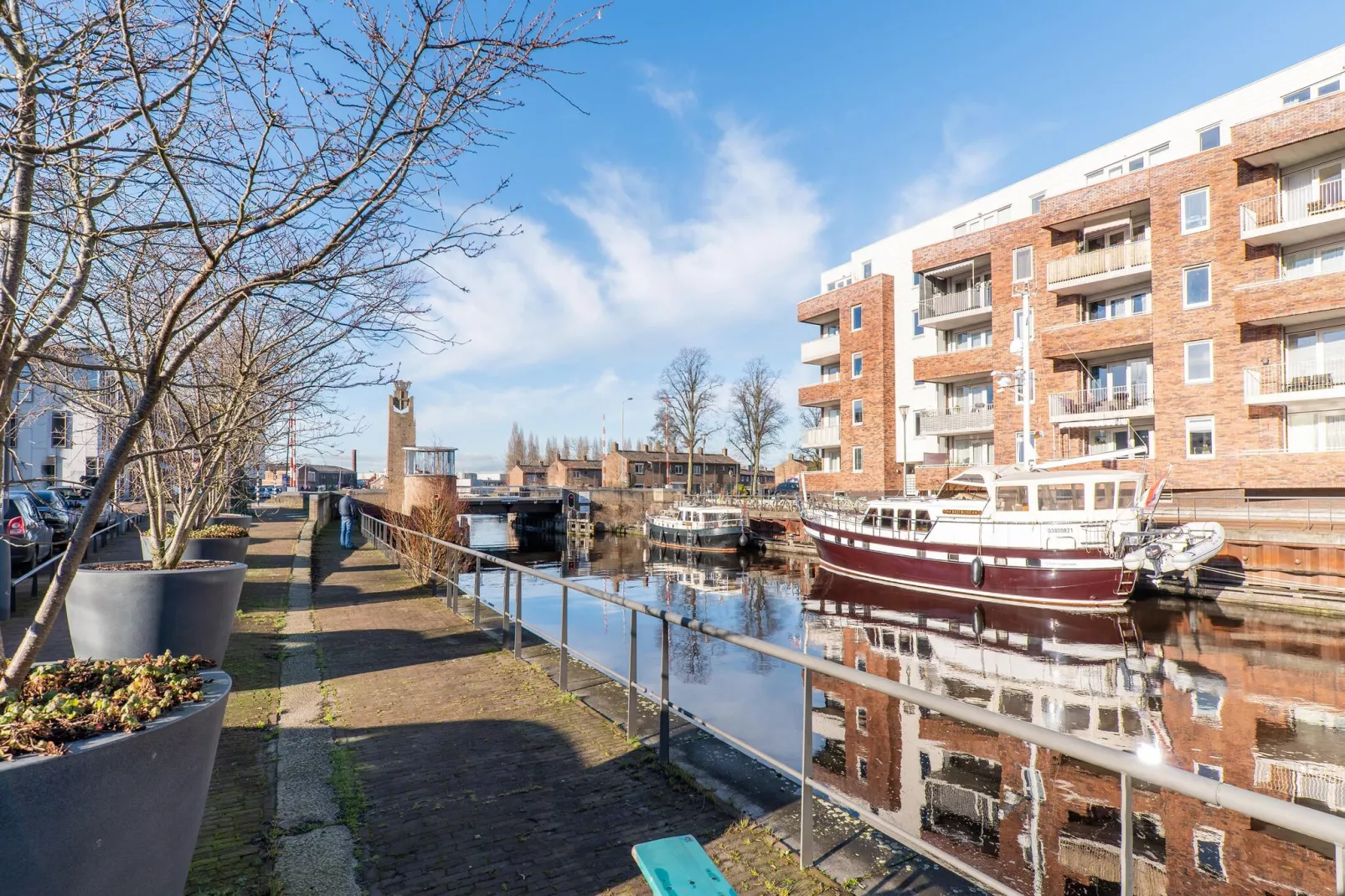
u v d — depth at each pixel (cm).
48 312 374
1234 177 2277
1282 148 2155
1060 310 2758
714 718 1001
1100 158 2858
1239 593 1889
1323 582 1805
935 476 3072
